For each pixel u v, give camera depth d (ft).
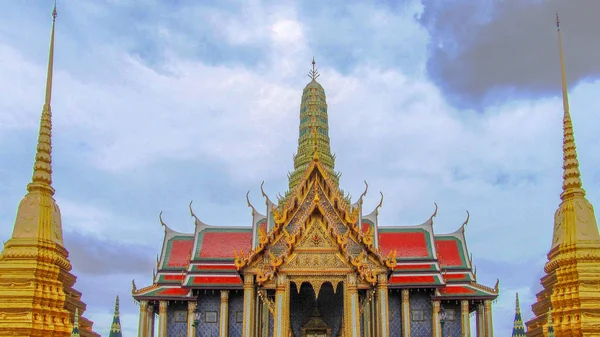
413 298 200.23
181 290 199.52
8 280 84.99
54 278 88.17
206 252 206.39
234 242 210.18
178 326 201.05
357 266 129.80
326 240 132.67
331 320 150.61
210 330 197.36
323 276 130.62
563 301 93.40
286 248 131.23
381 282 137.28
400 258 203.31
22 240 87.40
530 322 109.09
